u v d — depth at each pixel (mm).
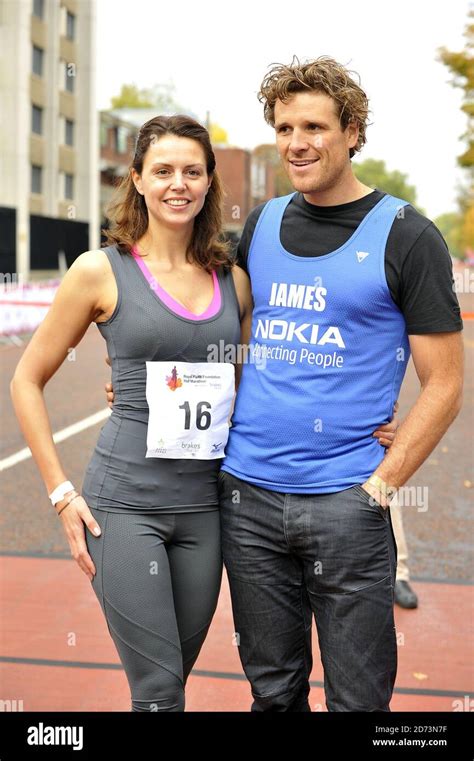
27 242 23562
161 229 2326
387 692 2260
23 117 29281
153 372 2248
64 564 4727
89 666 3514
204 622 2406
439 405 2184
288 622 2367
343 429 2232
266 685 2391
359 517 2201
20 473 6598
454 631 3908
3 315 14625
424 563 4785
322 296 2221
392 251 2174
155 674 2217
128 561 2225
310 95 2156
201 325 2287
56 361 2355
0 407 9188
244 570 2346
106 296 2271
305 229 2289
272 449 2279
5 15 28516
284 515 2262
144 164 2299
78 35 35094
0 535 5184
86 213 36312
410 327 2199
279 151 2268
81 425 8250
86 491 2326
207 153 2314
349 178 2248
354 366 2225
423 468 6977
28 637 3791
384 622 2230
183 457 2275
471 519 5594
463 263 69375
